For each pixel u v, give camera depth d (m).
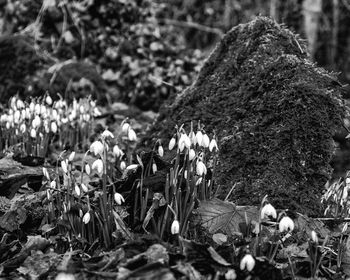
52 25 3.14
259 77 1.68
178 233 1.26
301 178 1.54
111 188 1.43
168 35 3.71
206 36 4.84
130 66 3.11
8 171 1.68
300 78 1.61
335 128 1.58
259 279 1.18
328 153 1.56
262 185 1.52
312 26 3.99
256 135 1.60
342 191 1.49
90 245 1.36
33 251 1.29
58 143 2.18
